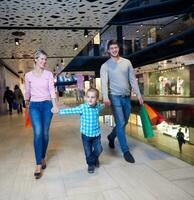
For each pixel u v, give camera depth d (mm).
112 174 3416
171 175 3275
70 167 3805
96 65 28578
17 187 3131
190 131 9367
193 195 2703
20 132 7312
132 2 19062
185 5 17219
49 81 3596
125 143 3982
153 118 3969
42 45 11984
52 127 8086
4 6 6422
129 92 4137
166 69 29781
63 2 6285
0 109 16875
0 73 17312
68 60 19234
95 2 6348
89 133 3465
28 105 3752
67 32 9461
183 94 26969
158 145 5098
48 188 3064
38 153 3471
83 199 2734
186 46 16203
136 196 2736
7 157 4496
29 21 7836
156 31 20062
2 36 9664
